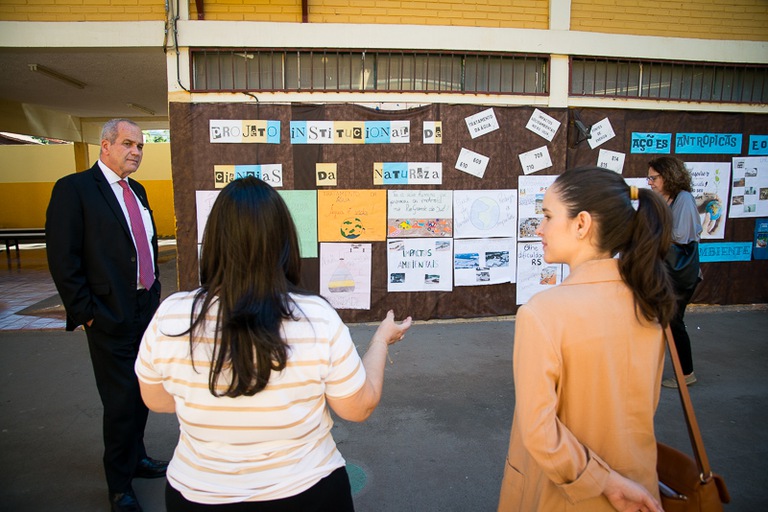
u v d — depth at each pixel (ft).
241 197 4.12
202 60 17.71
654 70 19.99
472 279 19.10
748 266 21.16
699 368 14.71
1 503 8.86
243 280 3.99
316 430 4.31
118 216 8.61
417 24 18.11
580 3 18.88
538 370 3.86
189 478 4.11
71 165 60.54
